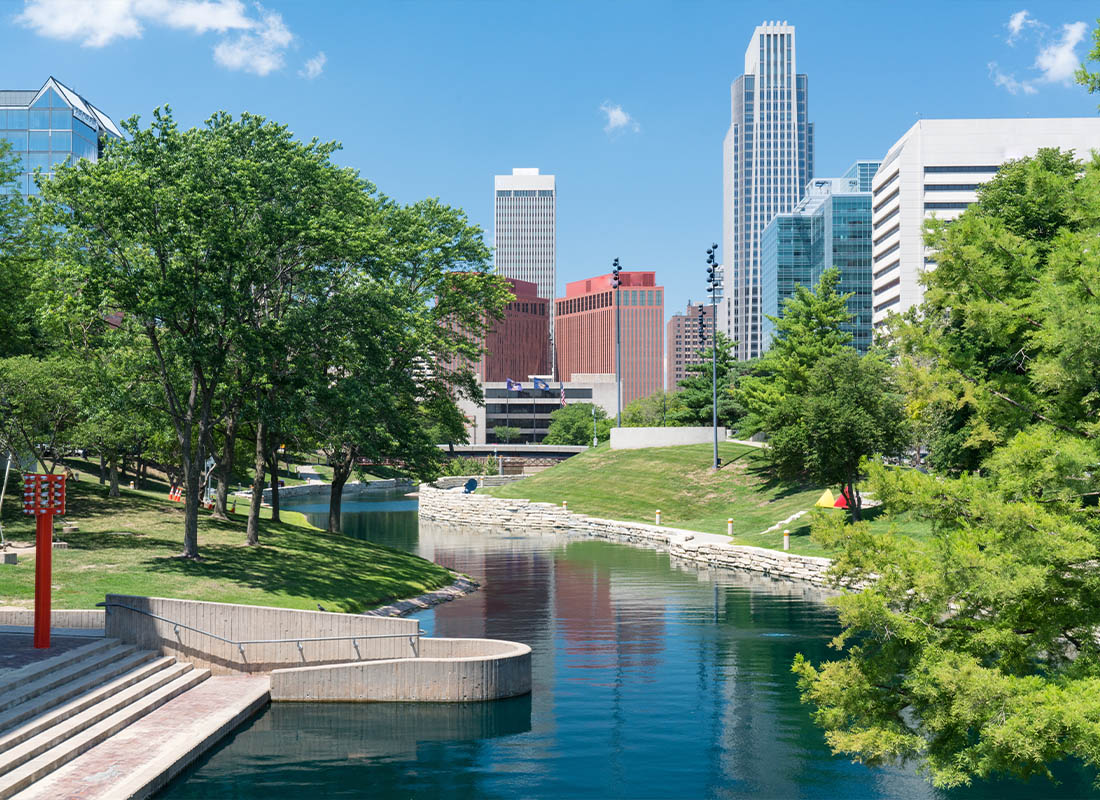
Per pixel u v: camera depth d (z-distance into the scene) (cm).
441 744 2398
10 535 4288
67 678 2459
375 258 4456
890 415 5781
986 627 1744
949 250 2056
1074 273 1788
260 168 3862
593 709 2714
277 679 2803
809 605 4509
